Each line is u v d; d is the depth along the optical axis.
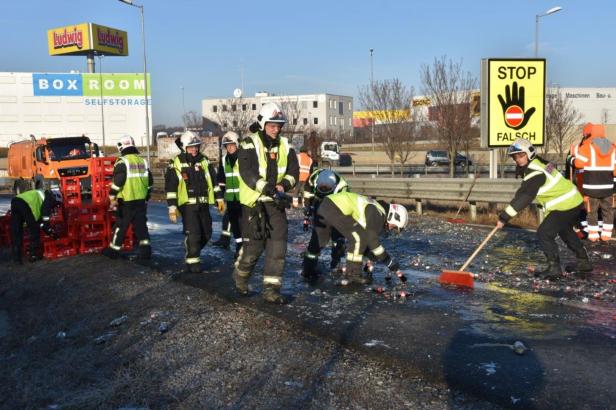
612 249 8.73
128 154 9.14
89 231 10.23
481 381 4.09
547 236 6.96
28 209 9.50
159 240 11.17
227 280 7.42
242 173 6.02
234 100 54.72
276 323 5.57
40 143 19.78
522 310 5.78
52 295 7.61
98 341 5.52
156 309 6.35
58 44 74.50
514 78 13.35
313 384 4.17
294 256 8.91
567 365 4.32
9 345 5.95
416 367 4.38
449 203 14.68
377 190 14.79
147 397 4.17
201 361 4.77
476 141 28.03
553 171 6.86
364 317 5.66
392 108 31.23
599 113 70.50
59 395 4.43
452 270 7.67
